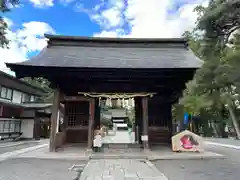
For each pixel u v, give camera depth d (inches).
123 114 1807.3
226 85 230.5
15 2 310.5
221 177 249.6
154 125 506.9
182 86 470.0
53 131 431.8
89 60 451.2
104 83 465.4
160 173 262.4
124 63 435.2
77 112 518.9
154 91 475.2
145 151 420.2
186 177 249.6
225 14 183.9
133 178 237.9
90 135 427.2
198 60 446.0
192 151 416.2
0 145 660.7
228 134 1190.3
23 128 961.5
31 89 1099.3
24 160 357.4
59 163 334.6
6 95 916.0
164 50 530.3
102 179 234.4
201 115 1245.7
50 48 516.4
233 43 211.3
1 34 356.8
